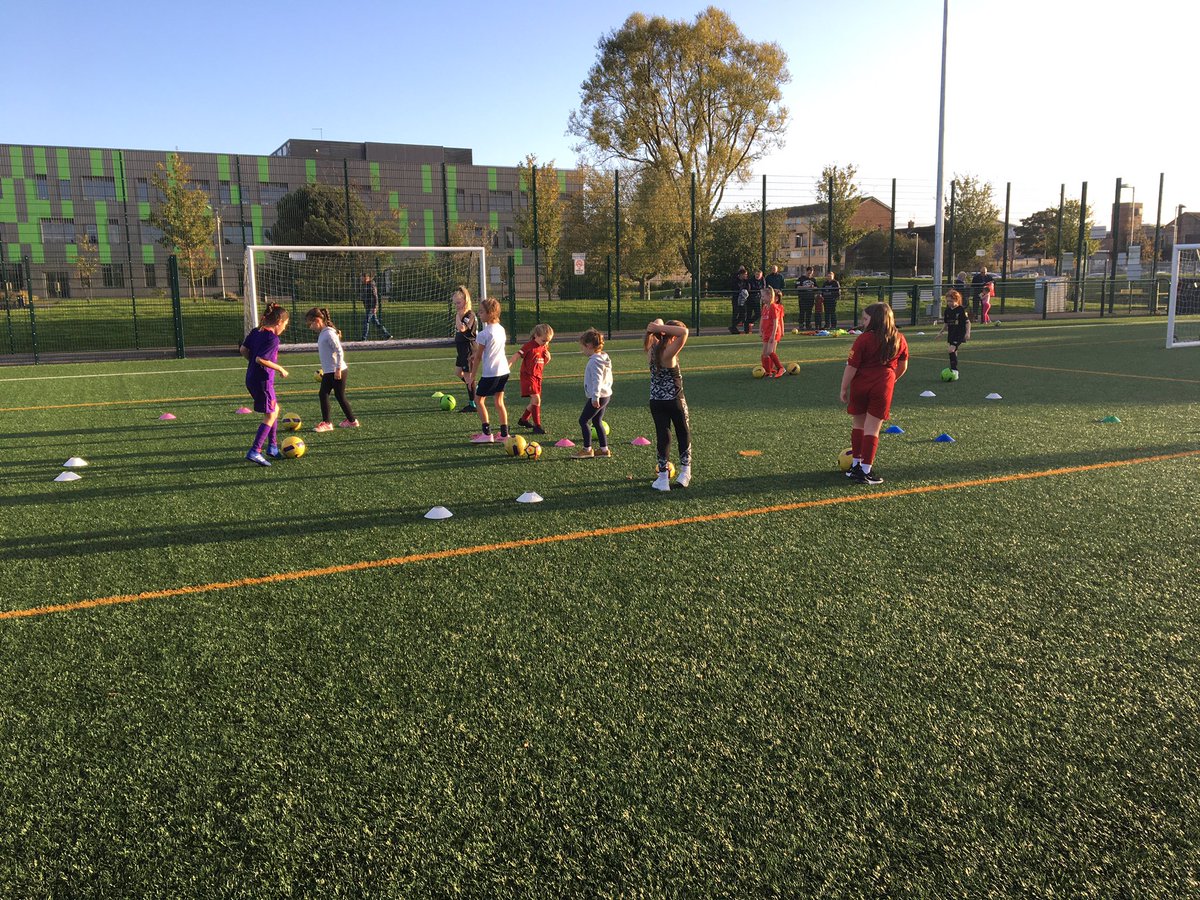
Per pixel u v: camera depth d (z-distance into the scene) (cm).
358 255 2694
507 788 273
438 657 366
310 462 789
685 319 3038
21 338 2347
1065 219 5297
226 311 2670
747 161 4166
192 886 232
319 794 271
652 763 285
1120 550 502
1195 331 2508
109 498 656
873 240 6216
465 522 577
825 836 248
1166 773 278
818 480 690
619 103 4094
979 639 380
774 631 390
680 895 226
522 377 909
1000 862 237
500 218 4775
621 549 512
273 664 361
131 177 4378
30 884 233
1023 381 1357
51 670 358
